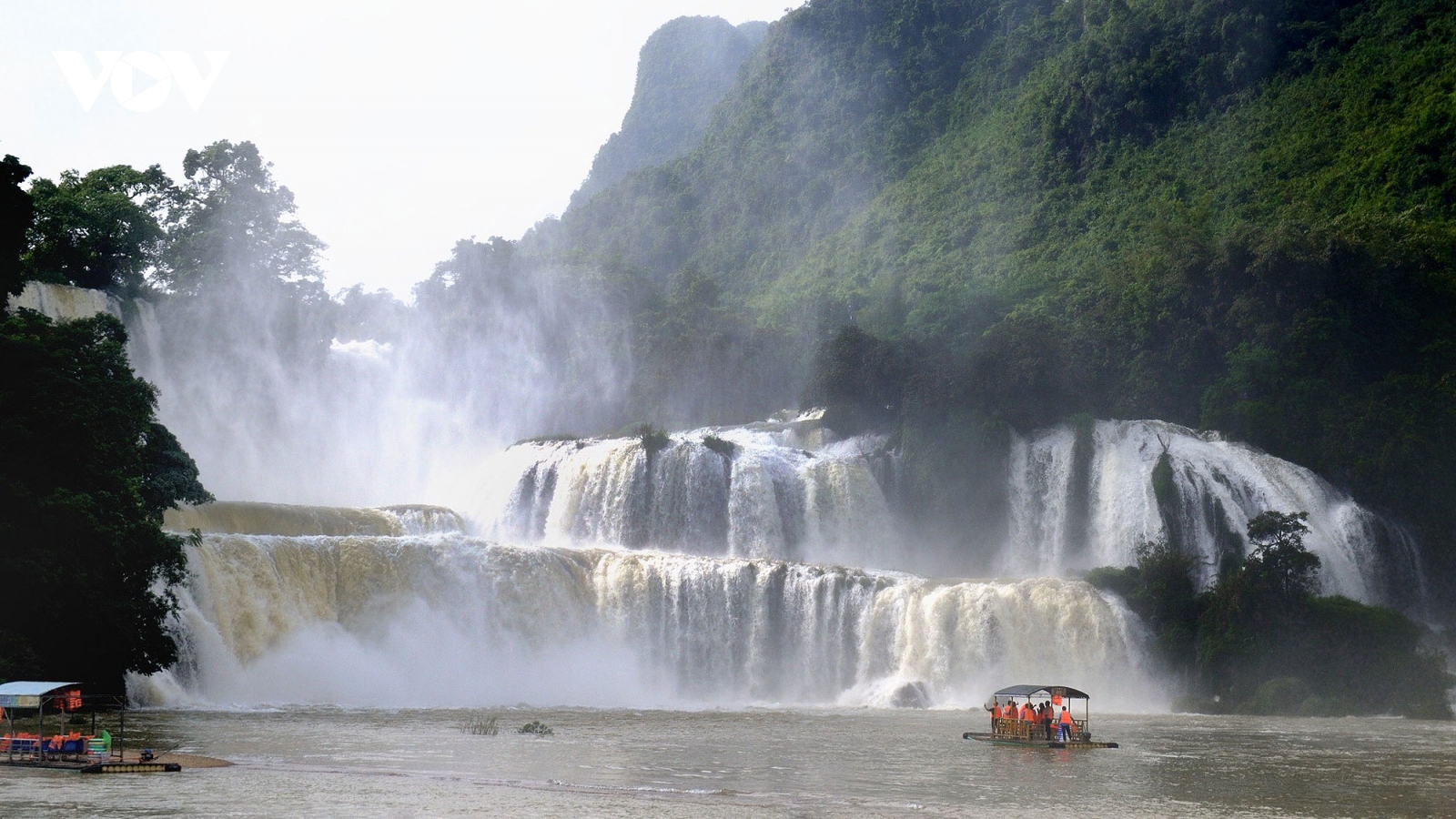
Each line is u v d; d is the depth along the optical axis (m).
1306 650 80.12
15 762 41.44
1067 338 113.88
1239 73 152.38
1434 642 89.62
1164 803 38.12
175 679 67.56
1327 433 102.44
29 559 55.94
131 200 114.31
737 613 83.56
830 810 35.25
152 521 65.00
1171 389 110.38
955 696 79.62
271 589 73.62
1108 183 154.25
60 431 60.94
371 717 61.56
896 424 111.56
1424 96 133.38
